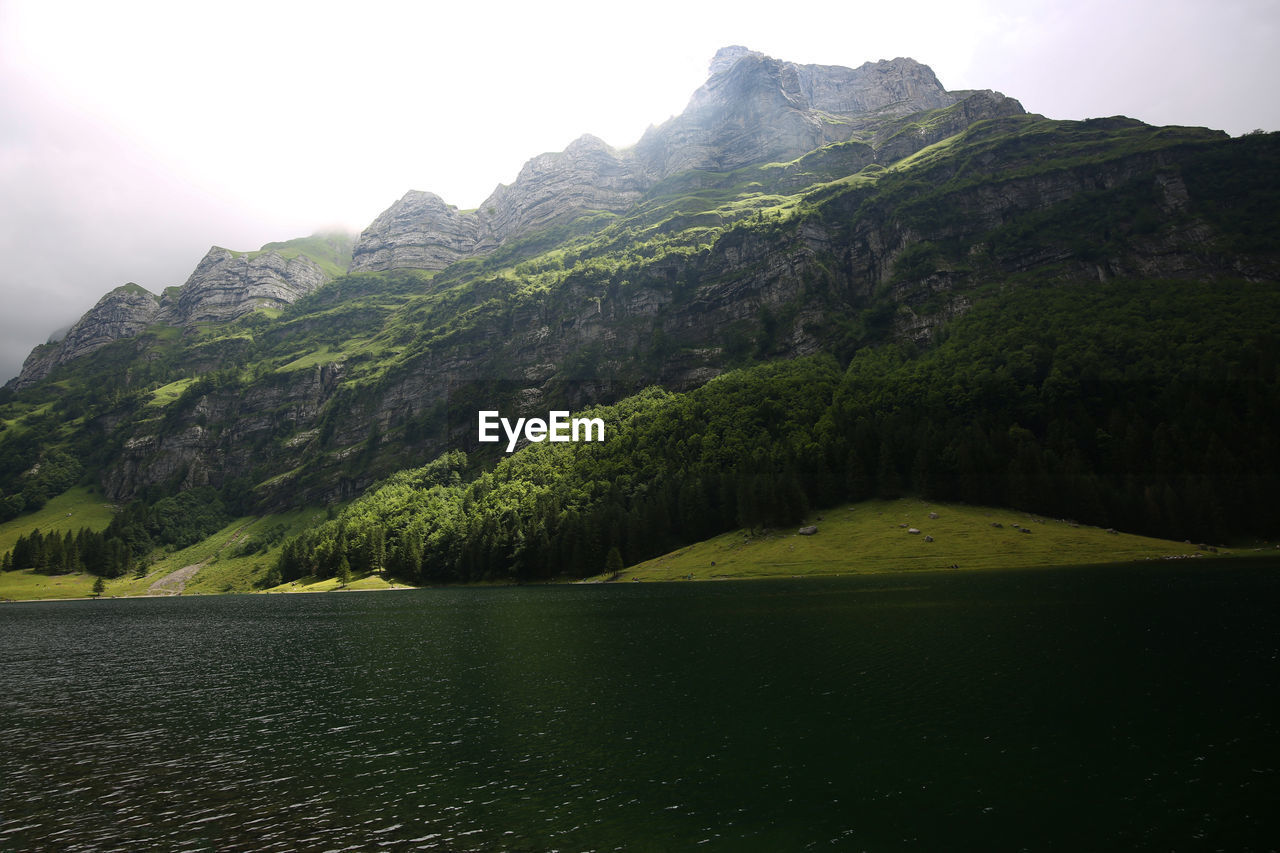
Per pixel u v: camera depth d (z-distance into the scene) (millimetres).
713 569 149625
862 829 27781
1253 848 25250
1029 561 124375
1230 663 49875
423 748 40969
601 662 64250
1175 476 139625
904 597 92625
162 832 30531
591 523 177375
